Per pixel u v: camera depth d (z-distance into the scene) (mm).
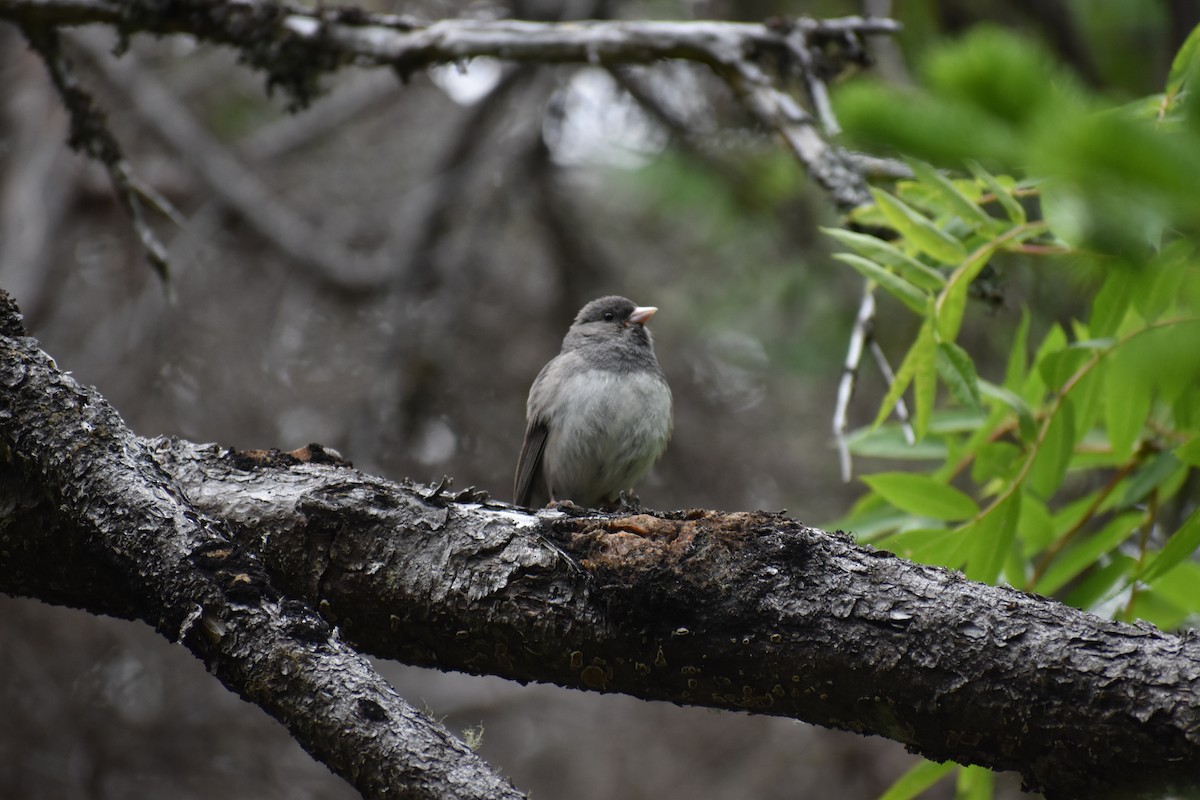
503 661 4773
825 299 14625
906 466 15312
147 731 13883
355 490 5031
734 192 14180
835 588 4336
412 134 18188
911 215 5750
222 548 4203
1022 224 5605
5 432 4609
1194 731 3715
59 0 9125
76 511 4395
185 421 15039
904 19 12250
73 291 16062
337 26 9195
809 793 14570
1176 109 4707
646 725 16422
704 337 16156
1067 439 6199
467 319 15195
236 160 15469
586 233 16016
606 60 8875
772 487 15680
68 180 14461
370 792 3604
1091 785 3943
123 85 14266
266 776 14016
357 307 14922
